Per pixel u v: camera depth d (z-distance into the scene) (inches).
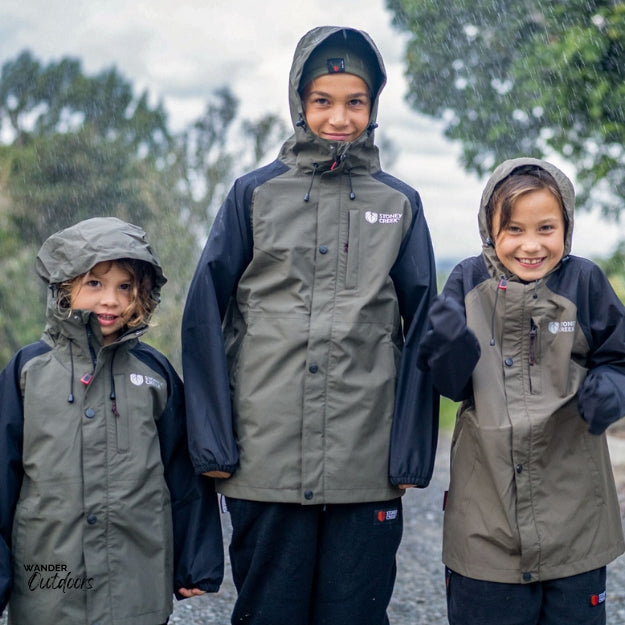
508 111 346.3
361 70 124.7
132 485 117.5
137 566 117.1
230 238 124.3
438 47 360.8
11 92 872.3
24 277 666.8
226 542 206.2
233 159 741.3
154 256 124.3
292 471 119.3
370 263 123.0
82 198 711.7
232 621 127.1
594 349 118.6
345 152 123.0
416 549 207.2
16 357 119.4
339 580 121.7
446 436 358.9
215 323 122.0
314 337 120.1
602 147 295.3
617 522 120.3
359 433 120.0
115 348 120.9
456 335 106.9
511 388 116.8
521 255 117.0
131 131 844.6
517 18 338.6
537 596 115.9
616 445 289.6
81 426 116.8
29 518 115.1
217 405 121.0
